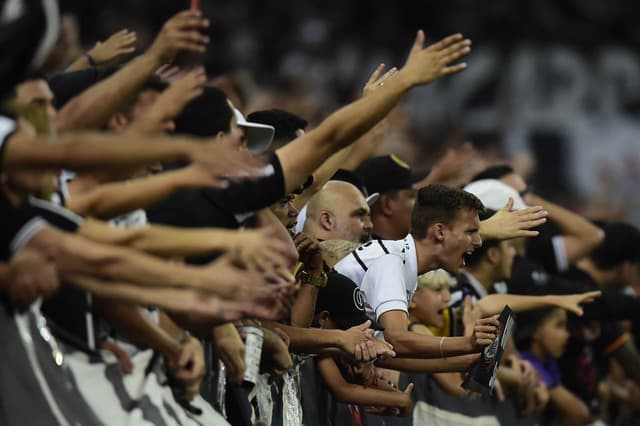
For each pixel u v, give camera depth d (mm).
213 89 11242
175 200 10656
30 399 9383
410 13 41688
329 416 13719
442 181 18422
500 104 39688
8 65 8797
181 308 8719
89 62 13883
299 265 12648
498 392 16531
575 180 39312
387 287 13359
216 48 37469
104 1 35781
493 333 13125
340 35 40031
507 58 40469
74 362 10039
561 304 15883
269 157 10547
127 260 8758
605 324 20406
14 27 8719
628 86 41344
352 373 13359
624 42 42375
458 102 39094
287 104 29734
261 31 38906
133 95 10727
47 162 8484
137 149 8484
